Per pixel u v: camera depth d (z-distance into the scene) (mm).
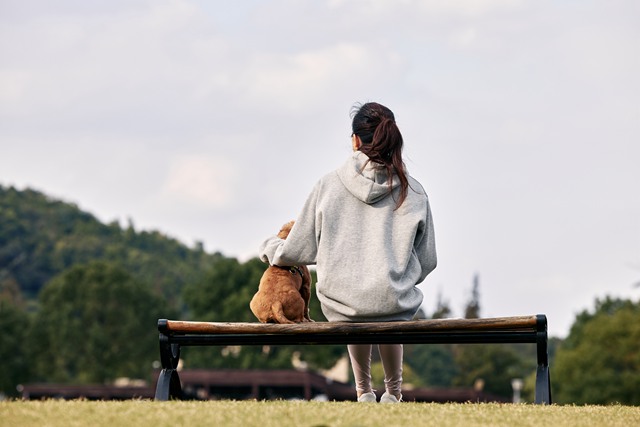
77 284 75625
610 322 71938
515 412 5688
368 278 6312
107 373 73125
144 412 5355
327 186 6594
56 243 144500
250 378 50688
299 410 5523
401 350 6785
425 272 6625
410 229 6453
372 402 6277
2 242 140125
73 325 73438
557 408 5957
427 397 47719
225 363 67812
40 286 138750
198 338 6422
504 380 90250
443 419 5324
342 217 6504
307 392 50031
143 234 149625
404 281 6383
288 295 6582
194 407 5621
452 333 6074
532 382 85312
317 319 55656
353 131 6789
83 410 5449
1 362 73625
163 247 147500
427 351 103625
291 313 6613
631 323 71000
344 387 54406
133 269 135125
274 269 6711
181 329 6312
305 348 67688
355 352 6758
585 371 68938
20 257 139250
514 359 92625
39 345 74250
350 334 6184
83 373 73875
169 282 126750
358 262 6387
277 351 68875
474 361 92500
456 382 91562
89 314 74062
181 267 139375
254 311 6680
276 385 51125
